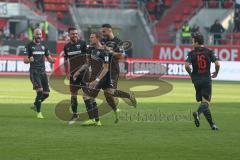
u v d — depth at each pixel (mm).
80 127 40812
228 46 120688
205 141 35031
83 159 28641
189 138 36219
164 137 36469
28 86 83438
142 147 32438
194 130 40219
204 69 39938
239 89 90188
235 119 48625
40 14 130500
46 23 127312
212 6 135625
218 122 46094
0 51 118500
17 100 62812
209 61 39844
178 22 135250
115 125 42406
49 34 130375
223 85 99188
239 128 41969
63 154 29844
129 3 138000
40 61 47219
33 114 49281
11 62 108375
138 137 36250
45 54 47594
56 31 130250
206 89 40188
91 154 30000
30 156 29109
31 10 130250
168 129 40531
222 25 133250
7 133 37062
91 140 34656
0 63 107812
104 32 43094
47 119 45625
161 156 29781
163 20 136000
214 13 134125
